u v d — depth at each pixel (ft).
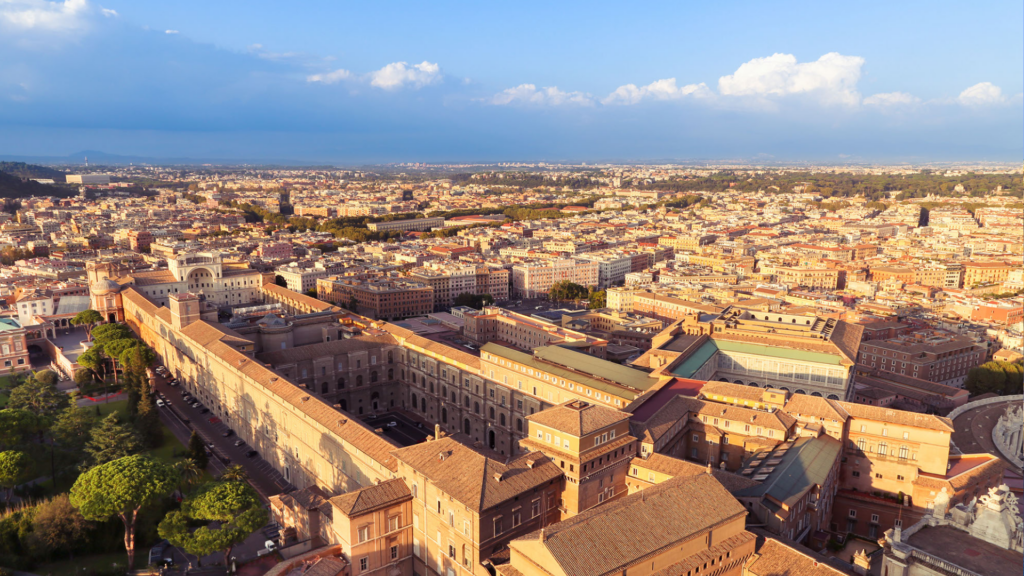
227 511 516.73
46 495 630.33
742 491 493.77
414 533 524.11
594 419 518.78
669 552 399.03
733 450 609.42
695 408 629.51
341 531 495.82
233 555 541.75
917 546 454.40
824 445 582.76
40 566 525.34
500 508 465.06
